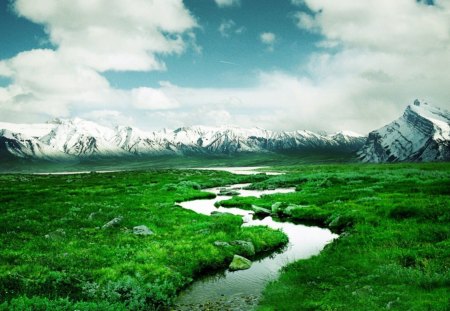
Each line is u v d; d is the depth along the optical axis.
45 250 24.66
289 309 16.50
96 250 24.91
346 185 70.81
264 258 27.00
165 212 43.75
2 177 128.62
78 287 18.19
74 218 36.50
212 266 24.80
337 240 28.98
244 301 18.69
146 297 18.22
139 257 23.75
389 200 43.44
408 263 20.45
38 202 50.34
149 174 136.75
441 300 14.17
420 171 95.50
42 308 15.11
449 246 22.41
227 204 56.19
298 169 189.62
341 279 19.23
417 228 28.00
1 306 14.80
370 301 15.32
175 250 26.14
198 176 124.12
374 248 24.23
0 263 21.06
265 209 48.28
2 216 36.56
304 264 23.09
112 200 54.62
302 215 42.94
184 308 18.11
